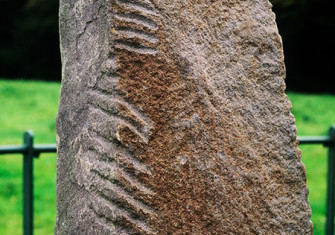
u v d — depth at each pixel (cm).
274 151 138
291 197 139
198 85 131
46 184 354
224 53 136
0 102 589
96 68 128
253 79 138
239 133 135
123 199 122
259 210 135
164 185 125
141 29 127
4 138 443
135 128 124
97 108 128
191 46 132
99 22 128
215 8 137
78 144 132
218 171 131
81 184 130
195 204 128
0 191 338
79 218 130
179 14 132
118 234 122
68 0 138
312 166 405
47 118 535
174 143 127
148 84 126
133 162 124
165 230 124
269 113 139
